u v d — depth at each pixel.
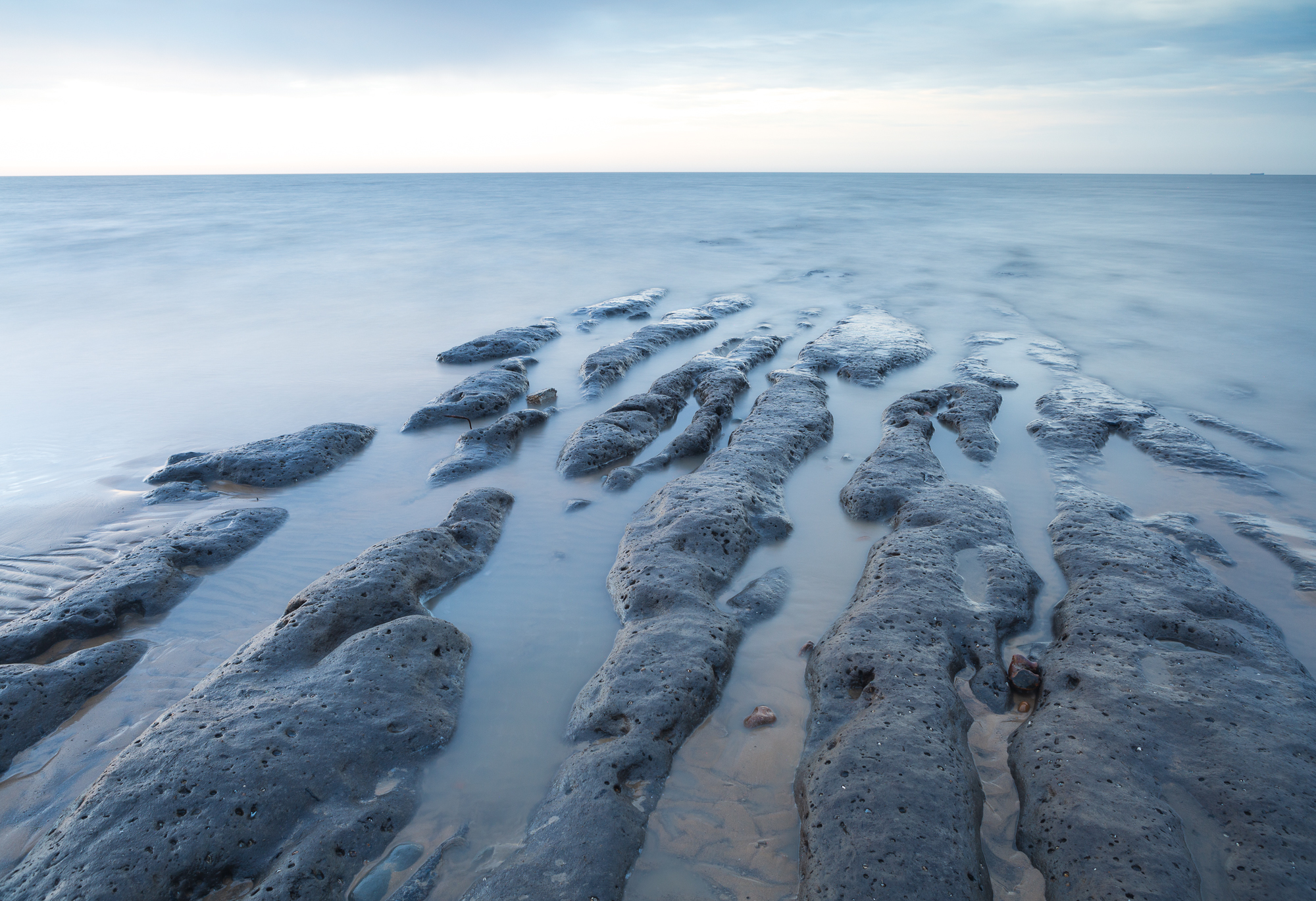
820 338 16.11
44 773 4.96
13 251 29.98
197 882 4.00
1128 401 11.49
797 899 3.95
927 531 7.40
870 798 4.23
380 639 5.72
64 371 14.34
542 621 6.60
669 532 7.45
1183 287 21.34
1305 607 6.44
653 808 4.59
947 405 12.06
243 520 8.27
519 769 4.95
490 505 8.53
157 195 76.81
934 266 26.14
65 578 7.41
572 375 14.28
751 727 5.27
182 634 6.48
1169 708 4.81
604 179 156.62
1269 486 8.77
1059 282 22.53
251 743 4.67
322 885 4.01
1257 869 3.79
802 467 9.84
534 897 3.86
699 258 28.53
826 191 79.88
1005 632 6.11
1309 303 18.80
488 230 37.75
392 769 4.82
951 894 3.72
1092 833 4.01
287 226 39.53
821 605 6.77
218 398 12.90
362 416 12.09
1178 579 6.41
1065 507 8.18
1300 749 4.41
